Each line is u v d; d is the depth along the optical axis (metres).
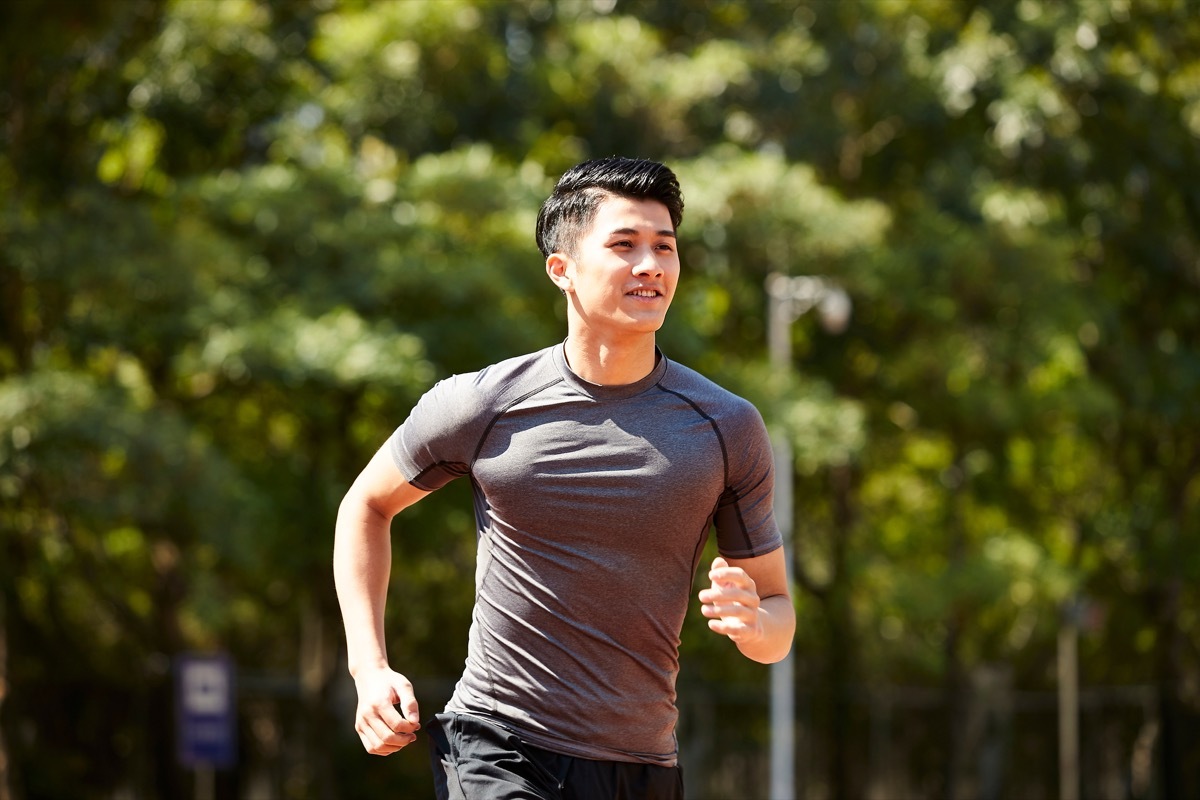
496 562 7.83
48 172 43.12
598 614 7.63
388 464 8.10
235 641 59.53
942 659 65.31
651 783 7.85
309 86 50.59
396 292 42.78
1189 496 71.38
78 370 44.75
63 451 35.88
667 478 7.59
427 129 49.34
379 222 43.38
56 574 45.78
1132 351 60.09
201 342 41.12
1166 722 64.69
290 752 54.56
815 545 65.00
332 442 47.44
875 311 56.16
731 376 45.75
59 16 38.34
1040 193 56.47
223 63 46.41
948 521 67.88
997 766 62.50
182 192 43.34
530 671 7.73
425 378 40.31
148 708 50.53
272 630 59.69
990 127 54.44
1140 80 54.91
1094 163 56.06
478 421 7.74
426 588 56.56
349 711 57.09
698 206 47.00
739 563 8.18
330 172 44.56
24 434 35.19
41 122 43.28
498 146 51.16
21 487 37.66
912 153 56.44
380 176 50.00
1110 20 53.81
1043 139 52.88
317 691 48.91
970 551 65.56
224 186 43.31
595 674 7.68
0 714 43.28
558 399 7.70
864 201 52.41
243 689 54.53
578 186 7.64
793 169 48.75
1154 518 66.50
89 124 45.22
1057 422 57.81
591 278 7.54
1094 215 57.53
